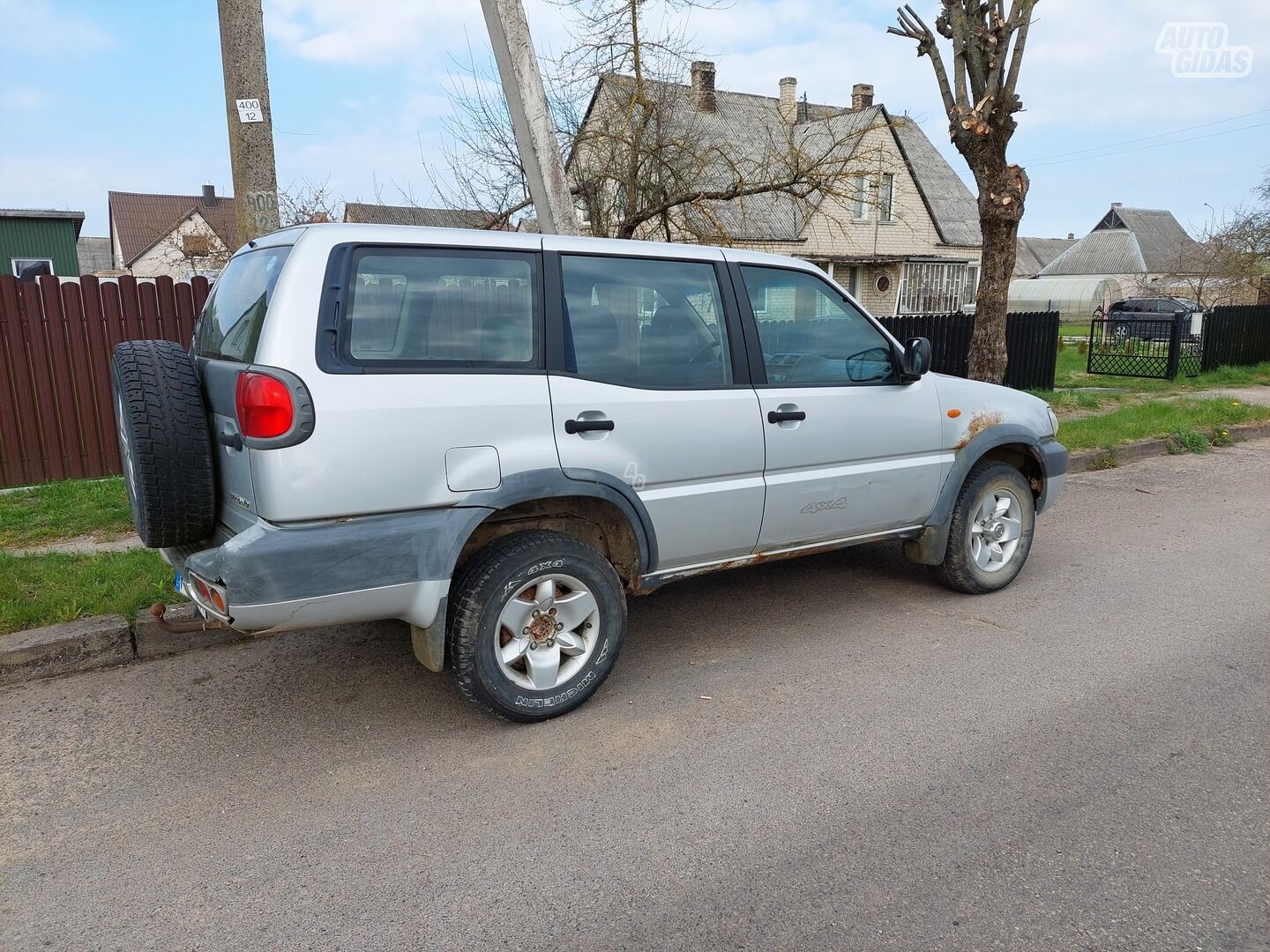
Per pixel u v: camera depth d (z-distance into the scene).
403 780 3.36
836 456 4.49
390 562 3.26
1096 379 16.70
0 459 7.39
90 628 4.40
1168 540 6.58
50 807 3.20
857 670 4.29
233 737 3.71
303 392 3.06
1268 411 12.33
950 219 32.62
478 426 3.40
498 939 2.51
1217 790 3.19
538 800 3.20
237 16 5.80
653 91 10.10
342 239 3.27
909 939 2.47
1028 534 5.44
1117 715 3.79
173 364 3.41
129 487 3.68
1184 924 2.51
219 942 2.51
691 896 2.67
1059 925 2.51
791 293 4.47
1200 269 39.97
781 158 9.55
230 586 3.04
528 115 6.64
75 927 2.58
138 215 51.06
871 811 3.09
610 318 3.84
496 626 3.54
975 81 9.52
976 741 3.57
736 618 5.02
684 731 3.70
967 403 5.05
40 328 7.43
